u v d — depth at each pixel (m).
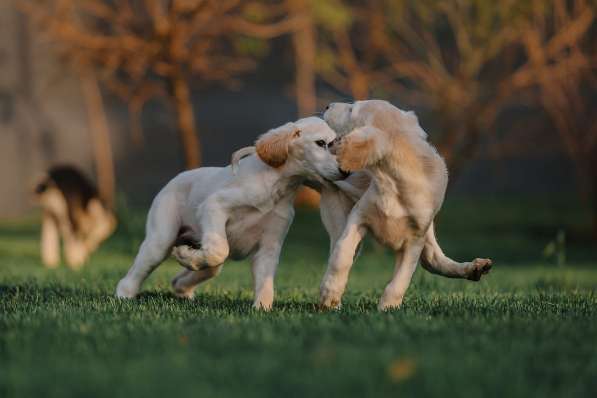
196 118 35.94
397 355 4.66
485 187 35.03
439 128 22.39
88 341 5.15
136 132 20.02
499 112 28.28
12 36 30.64
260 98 36.16
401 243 6.81
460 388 3.99
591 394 4.09
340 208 7.16
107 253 17.98
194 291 8.95
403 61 21.91
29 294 8.45
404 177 6.46
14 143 31.59
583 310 7.11
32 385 4.01
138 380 4.08
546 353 4.89
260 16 17.84
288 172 6.93
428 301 7.93
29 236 23.34
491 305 7.42
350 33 23.97
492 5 19.58
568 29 20.97
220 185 7.14
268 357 4.57
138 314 6.35
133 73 18.69
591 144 22.91
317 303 7.51
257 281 7.16
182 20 17.59
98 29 19.17
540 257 20.17
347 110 6.91
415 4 20.48
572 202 30.64
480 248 21.64
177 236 7.63
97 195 16.38
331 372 4.25
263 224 7.08
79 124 32.91
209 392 3.86
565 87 22.14
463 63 20.56
